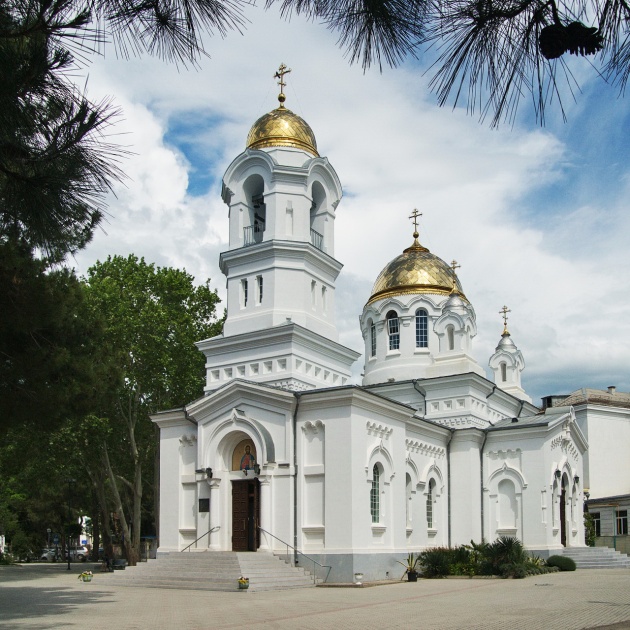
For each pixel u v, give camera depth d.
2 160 10.36
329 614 24.30
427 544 45.72
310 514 38.03
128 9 8.26
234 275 46.09
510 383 63.38
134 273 56.59
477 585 35.84
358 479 37.66
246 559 36.41
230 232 46.84
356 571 36.28
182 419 43.78
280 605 27.44
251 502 40.44
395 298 57.91
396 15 7.42
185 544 42.19
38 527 89.50
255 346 43.78
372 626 21.16
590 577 40.28
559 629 19.94
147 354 53.91
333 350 45.31
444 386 52.38
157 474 57.44
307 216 45.78
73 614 25.11
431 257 60.41
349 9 7.56
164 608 26.81
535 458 48.16
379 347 58.16
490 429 49.56
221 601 29.33
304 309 44.50
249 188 47.31
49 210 10.72
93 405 27.61
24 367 24.08
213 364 45.25
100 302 53.06
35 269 22.80
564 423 51.88
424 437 47.06
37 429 27.23
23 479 59.62
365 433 38.78
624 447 75.56
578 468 54.94
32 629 21.17
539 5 6.89
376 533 39.00
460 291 58.88
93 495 78.38
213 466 41.06
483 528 48.88
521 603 27.09
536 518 47.41
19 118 9.74
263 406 40.06
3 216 11.24
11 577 47.94
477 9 7.00
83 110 9.91
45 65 9.30
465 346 53.75
